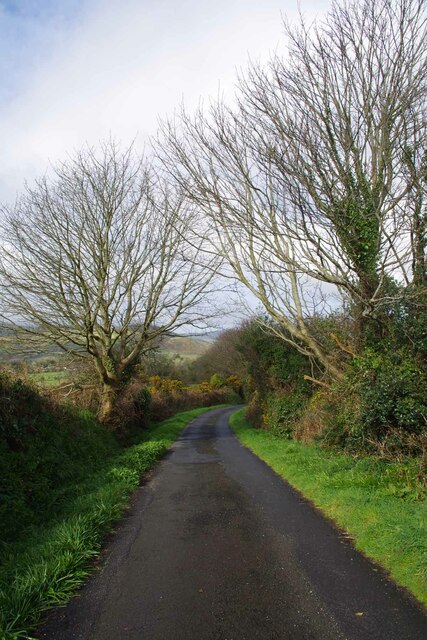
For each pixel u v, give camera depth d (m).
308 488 8.80
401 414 8.88
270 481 10.14
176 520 7.32
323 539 6.04
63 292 17.83
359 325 11.68
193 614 4.12
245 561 5.36
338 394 11.84
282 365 19.77
